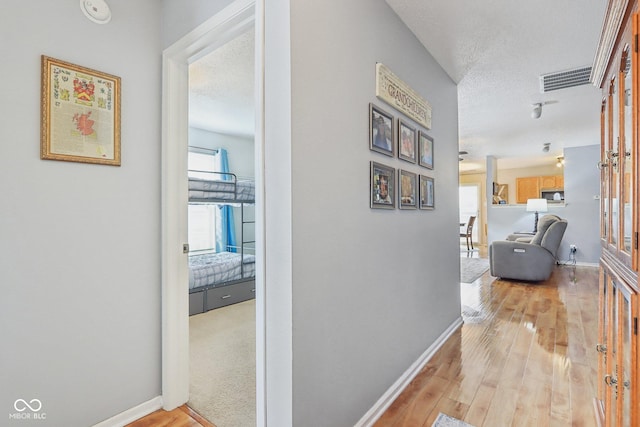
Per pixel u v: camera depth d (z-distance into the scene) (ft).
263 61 4.15
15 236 4.27
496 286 14.46
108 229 5.15
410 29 6.98
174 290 5.78
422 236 7.46
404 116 6.74
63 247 4.68
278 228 4.00
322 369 4.33
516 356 7.50
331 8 4.61
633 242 3.04
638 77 2.94
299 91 4.01
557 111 12.75
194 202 12.07
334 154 4.61
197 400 5.96
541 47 7.78
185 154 6.00
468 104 11.92
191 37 5.32
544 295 12.77
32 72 4.42
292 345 3.88
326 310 4.42
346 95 4.89
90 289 4.94
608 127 4.36
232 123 14.69
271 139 4.06
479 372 6.79
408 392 6.10
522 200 29.50
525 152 21.81
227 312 11.42
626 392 3.38
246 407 5.74
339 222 4.70
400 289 6.42
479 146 19.76
